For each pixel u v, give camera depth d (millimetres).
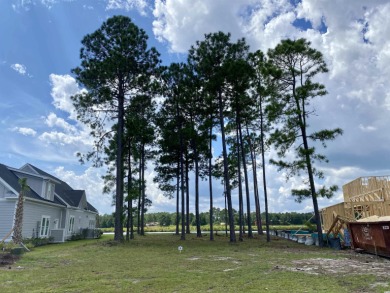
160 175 32969
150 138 25516
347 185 26141
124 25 20656
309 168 17938
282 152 18875
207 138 26156
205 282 7379
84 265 10445
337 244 16641
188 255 13289
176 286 6973
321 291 6281
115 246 17438
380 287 6641
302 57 19078
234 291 6410
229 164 31578
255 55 23141
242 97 22406
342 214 21797
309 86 18344
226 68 20625
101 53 20609
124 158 24875
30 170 25766
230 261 11258
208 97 22609
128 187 23656
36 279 7941
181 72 25172
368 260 11617
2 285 7227
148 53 20844
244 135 30062
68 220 27938
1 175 20641
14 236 15805
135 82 20906
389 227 11914
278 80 19391
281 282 7258
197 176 28156
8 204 19859
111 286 7035
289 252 14555
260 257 12500
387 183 19406
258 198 31875
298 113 18203
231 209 20594
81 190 32531
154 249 15922
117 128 22781
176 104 25922
